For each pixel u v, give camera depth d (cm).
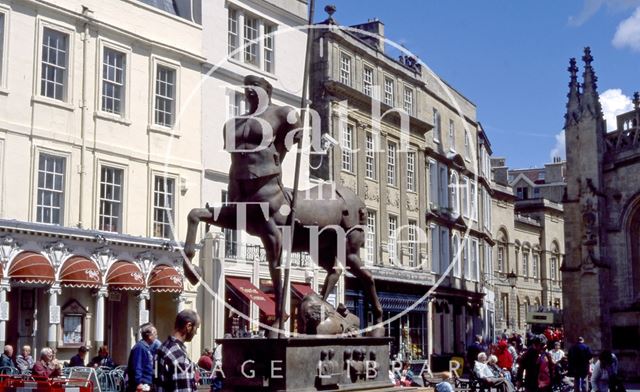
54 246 2258
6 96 2258
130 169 2598
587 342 4059
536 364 1783
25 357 1858
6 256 2130
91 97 2497
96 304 2380
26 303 2275
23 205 2275
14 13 2291
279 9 3203
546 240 7431
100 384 1611
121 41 2595
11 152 2255
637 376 3975
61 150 2388
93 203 2473
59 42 2430
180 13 2953
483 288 5278
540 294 7269
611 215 4216
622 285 4141
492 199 6150
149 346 1111
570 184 4284
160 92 2742
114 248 2447
